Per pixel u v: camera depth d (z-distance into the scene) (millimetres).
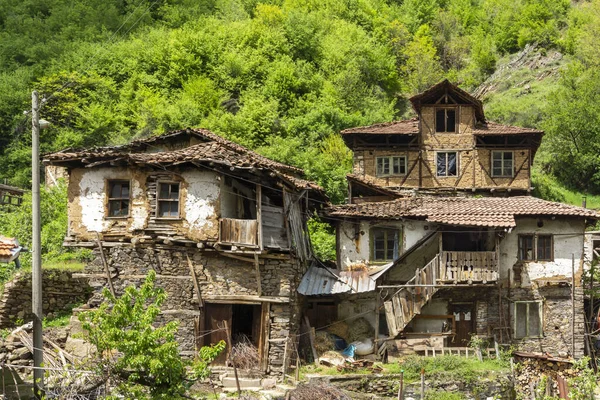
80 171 25750
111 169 25531
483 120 44531
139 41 66938
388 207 30531
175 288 24672
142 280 24719
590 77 61594
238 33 67750
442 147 42938
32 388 18734
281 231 25750
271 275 25156
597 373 28875
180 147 28344
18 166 51719
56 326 26188
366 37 73625
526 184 42500
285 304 25031
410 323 29375
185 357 24219
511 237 30125
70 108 54750
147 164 24719
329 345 27078
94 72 60406
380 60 69312
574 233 30156
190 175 24953
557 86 66750
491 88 73938
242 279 24938
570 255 30125
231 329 24953
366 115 56562
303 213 29453
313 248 33438
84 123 53406
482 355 28547
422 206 30438
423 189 42625
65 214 35625
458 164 42875
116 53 65000
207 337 24703
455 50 80375
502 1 89000
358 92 62250
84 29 72750
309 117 53094
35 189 18906
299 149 48969
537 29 78812
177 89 61094
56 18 73375
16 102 55688
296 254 26562
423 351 28094
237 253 24625
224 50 66062
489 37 82938
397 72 73688
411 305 28062
